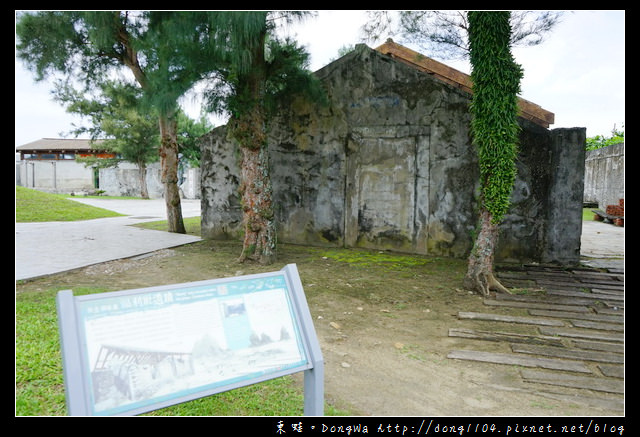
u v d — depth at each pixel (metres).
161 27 6.64
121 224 13.42
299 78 8.34
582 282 6.50
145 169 29.78
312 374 2.38
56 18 7.83
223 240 10.36
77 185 34.94
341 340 4.26
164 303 2.12
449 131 8.35
